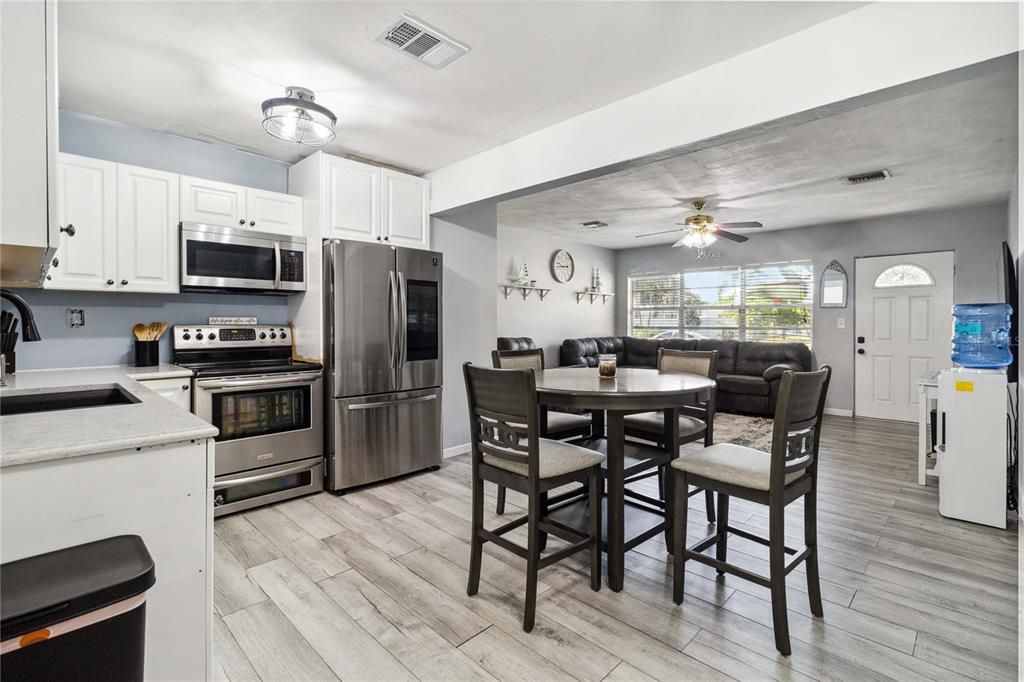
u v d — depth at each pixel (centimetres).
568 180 316
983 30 174
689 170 409
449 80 259
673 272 805
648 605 204
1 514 106
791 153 366
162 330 321
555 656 173
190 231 305
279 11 201
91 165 279
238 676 163
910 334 588
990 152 364
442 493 339
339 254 334
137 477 121
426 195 402
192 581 130
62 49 228
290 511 306
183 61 240
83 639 88
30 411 207
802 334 670
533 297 725
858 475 378
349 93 273
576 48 229
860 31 199
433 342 391
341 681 162
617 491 213
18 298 223
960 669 166
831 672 165
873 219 609
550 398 217
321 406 340
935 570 233
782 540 174
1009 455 330
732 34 217
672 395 208
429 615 197
